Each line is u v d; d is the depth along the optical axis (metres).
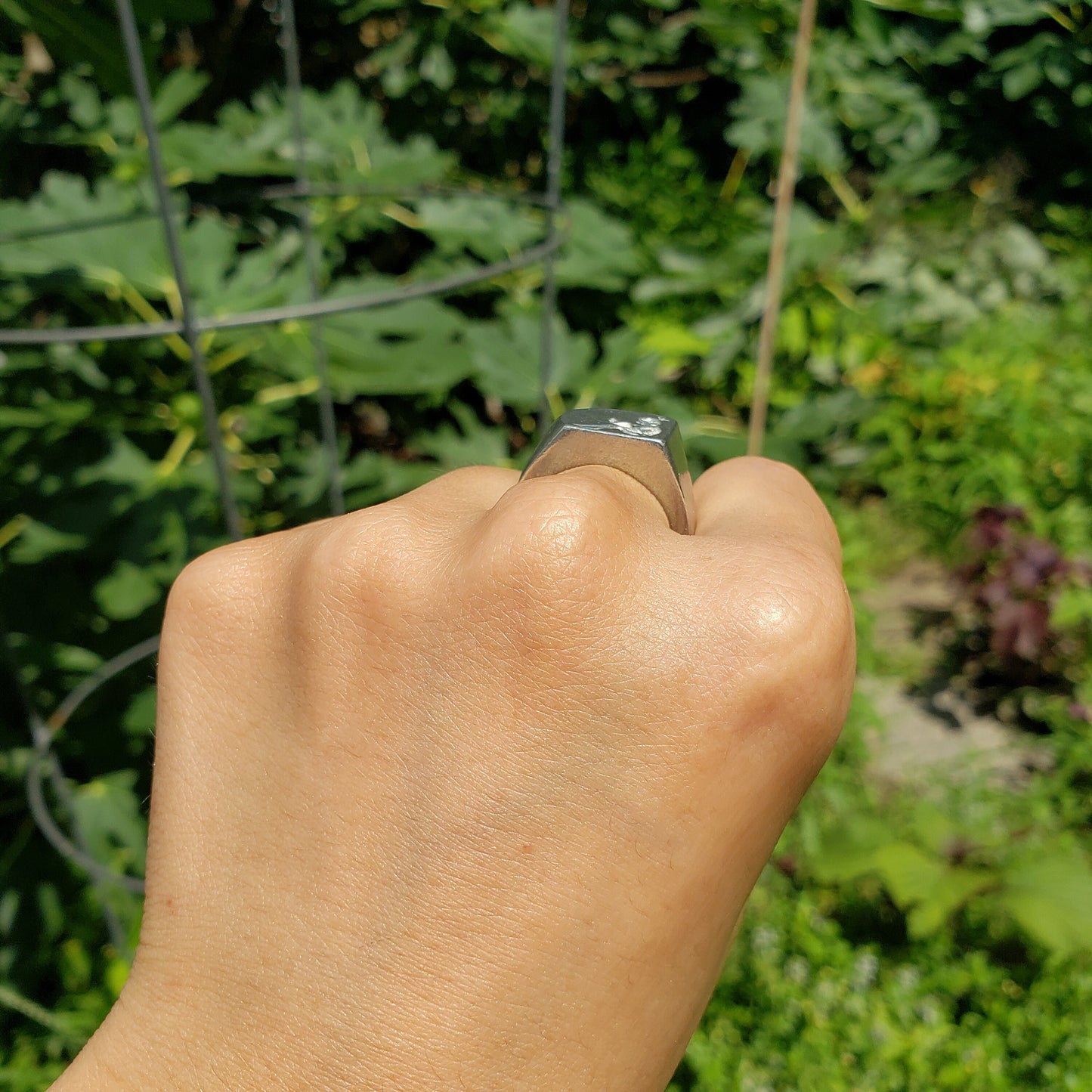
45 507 0.69
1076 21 1.02
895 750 0.97
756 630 0.12
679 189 1.49
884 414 1.35
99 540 0.67
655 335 1.16
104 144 0.75
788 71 1.13
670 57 1.38
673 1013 0.12
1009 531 1.11
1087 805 0.89
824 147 1.14
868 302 1.35
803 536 0.14
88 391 0.70
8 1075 0.58
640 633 0.12
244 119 0.97
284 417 0.77
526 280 0.94
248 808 0.13
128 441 0.67
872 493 1.40
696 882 0.12
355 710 0.12
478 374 0.74
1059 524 1.23
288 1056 0.12
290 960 0.12
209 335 0.68
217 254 0.71
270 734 0.13
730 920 0.12
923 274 1.48
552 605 0.12
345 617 0.13
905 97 1.14
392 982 0.12
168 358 0.71
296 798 0.13
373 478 0.76
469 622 0.12
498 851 0.12
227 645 0.13
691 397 1.24
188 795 0.13
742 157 1.49
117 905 0.65
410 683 0.12
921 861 0.74
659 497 0.14
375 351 0.69
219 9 1.08
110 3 0.45
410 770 0.12
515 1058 0.12
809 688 0.12
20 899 0.66
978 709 1.04
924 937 0.73
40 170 0.86
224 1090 0.12
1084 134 1.53
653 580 0.12
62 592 0.73
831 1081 0.61
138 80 0.34
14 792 0.72
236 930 0.13
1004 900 0.71
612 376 0.77
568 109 1.52
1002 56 1.07
